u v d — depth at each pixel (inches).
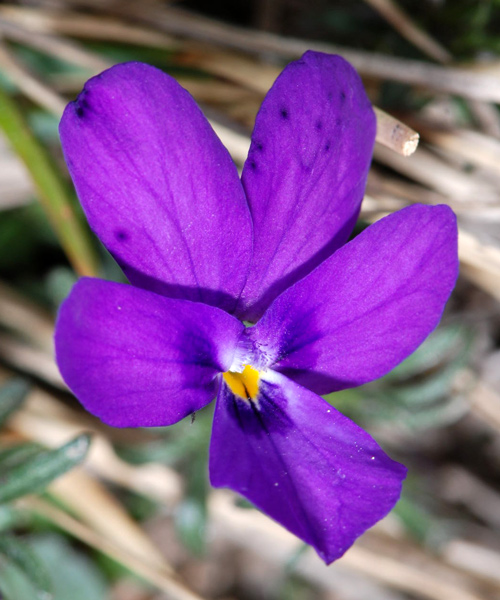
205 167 5.5
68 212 6.9
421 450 7.9
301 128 5.6
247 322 6.0
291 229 5.7
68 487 7.2
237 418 5.7
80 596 7.3
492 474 7.9
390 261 5.6
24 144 6.8
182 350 5.5
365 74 7.2
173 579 7.1
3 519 6.9
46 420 7.2
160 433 7.2
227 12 8.0
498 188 7.3
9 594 6.9
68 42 7.1
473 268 7.3
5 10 7.2
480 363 7.6
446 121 7.5
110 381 5.4
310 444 5.6
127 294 5.4
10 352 7.3
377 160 7.3
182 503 7.1
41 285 7.5
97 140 5.5
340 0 7.8
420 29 7.4
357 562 7.4
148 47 7.3
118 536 7.2
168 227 5.6
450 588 7.4
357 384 5.8
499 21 7.6
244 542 7.6
